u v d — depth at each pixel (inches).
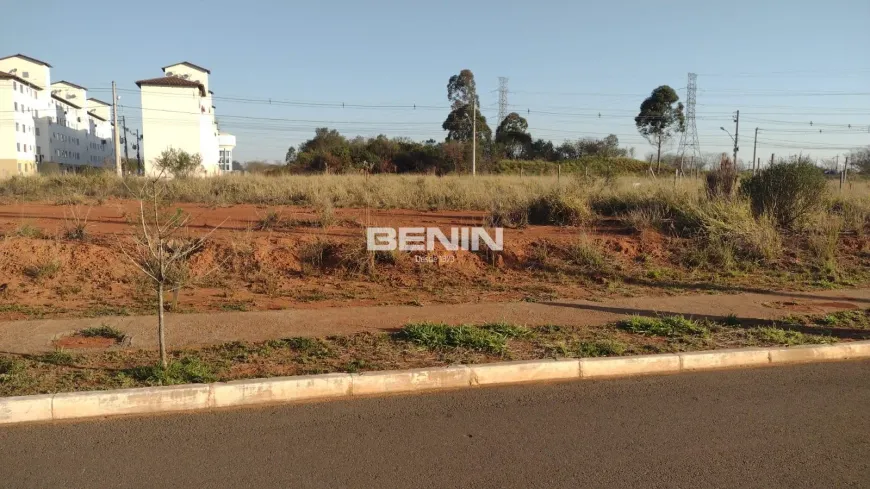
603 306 338.3
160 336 219.6
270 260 406.0
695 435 184.7
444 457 169.0
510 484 154.3
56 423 189.9
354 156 1902.1
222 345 253.4
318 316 304.2
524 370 234.5
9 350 242.5
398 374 221.9
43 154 2383.1
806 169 552.1
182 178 917.8
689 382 234.7
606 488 152.8
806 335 284.0
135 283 361.4
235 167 3378.4
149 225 432.1
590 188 732.0
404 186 847.1
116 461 165.0
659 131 2178.9
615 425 192.1
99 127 3410.4
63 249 390.0
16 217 527.8
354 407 205.6
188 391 202.1
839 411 204.8
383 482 154.8
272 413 199.6
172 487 151.6
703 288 389.4
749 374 244.7
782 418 198.4
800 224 532.4
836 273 430.6
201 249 406.3
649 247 471.5
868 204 614.9
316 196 733.9
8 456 167.2
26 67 2385.6
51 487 150.9
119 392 197.9
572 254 443.8
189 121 2130.9
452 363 236.7
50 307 313.9
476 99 2260.1
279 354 244.4
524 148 2488.9
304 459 167.2
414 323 284.5
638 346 263.9
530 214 597.0
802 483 155.9
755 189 564.1
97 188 811.4
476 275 410.9
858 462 167.6
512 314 316.8
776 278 419.8
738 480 157.2
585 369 240.5
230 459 166.7
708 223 490.3
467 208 706.8
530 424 192.5
